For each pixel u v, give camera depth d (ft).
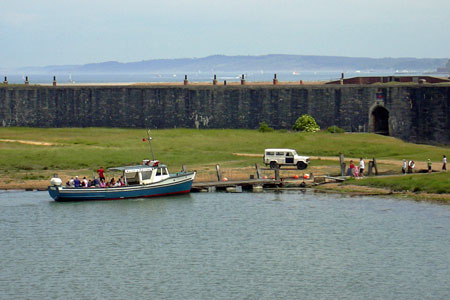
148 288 268.62
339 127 639.35
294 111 653.71
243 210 380.78
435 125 603.26
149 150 540.11
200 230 343.46
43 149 533.14
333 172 470.39
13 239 330.54
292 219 359.87
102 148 543.39
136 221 361.30
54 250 314.35
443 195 397.60
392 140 584.40
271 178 446.19
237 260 298.76
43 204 398.62
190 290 266.16
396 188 414.62
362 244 316.60
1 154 512.63
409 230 336.08
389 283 271.28
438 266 288.30
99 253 309.83
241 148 564.30
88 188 405.18
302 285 270.26
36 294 263.08
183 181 422.00
